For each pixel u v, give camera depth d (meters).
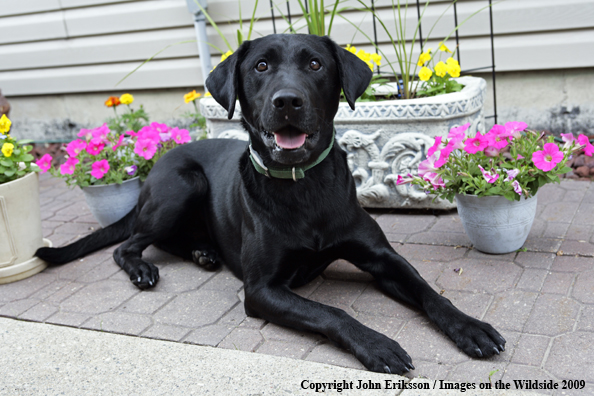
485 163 2.76
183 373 2.12
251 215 2.61
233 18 5.20
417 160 3.42
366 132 3.50
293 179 2.51
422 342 2.21
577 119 4.53
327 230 2.59
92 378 2.16
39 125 6.54
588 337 2.10
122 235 3.52
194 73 5.49
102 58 5.83
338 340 2.18
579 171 3.90
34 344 2.45
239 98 2.65
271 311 2.42
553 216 3.26
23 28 6.05
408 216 3.58
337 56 2.55
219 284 2.94
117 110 6.03
